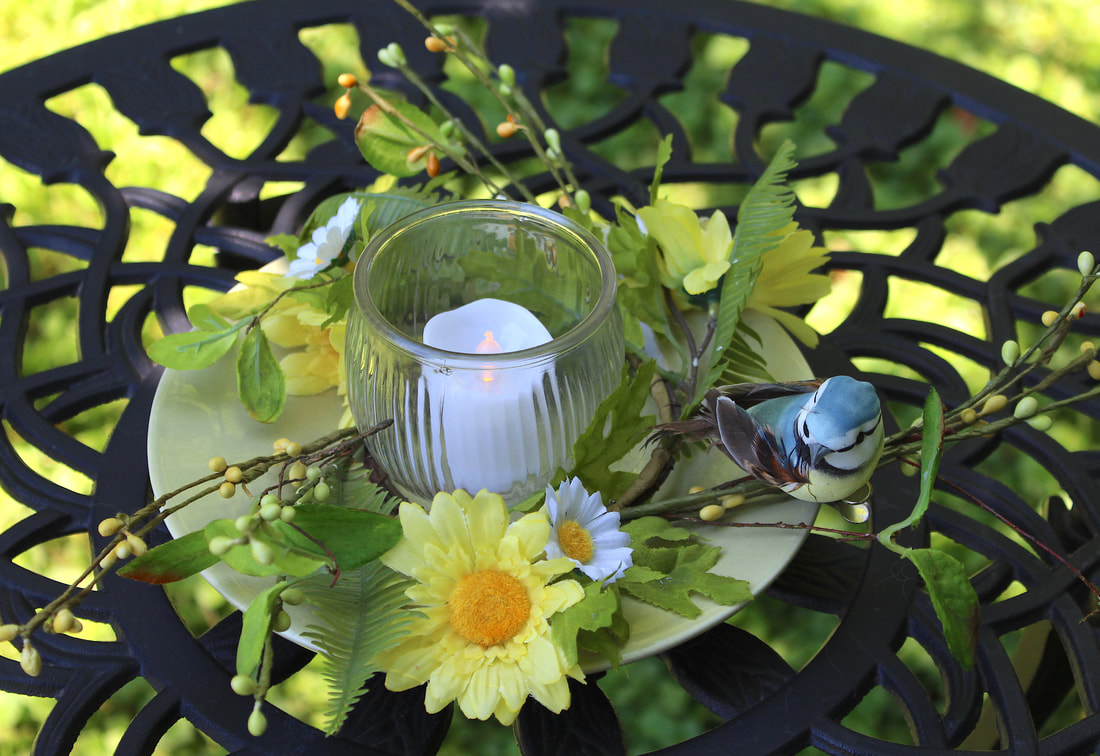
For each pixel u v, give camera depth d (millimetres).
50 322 1771
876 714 1455
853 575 718
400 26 1002
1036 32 2277
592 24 2176
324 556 593
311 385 717
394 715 661
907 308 1829
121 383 798
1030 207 2004
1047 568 732
